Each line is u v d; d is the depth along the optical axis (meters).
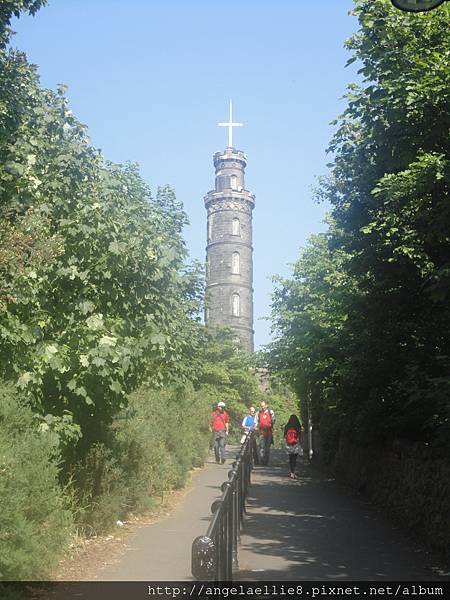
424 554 9.85
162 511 13.66
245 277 89.25
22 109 10.58
